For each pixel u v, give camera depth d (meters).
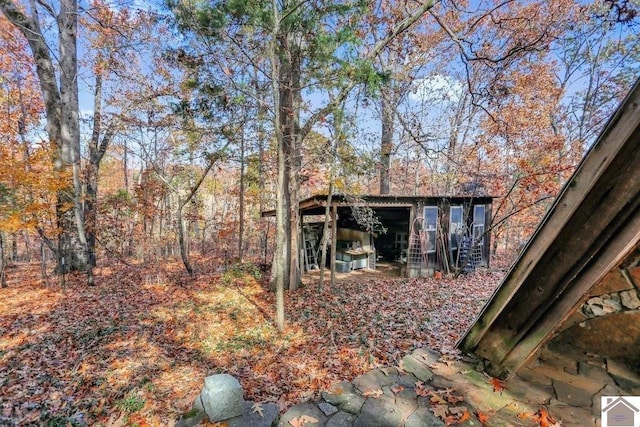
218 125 6.88
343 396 2.32
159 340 4.92
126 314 5.99
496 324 2.06
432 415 2.05
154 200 11.24
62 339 4.84
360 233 10.33
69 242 9.13
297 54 5.55
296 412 2.22
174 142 9.55
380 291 7.48
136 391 3.55
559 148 9.09
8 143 7.14
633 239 1.29
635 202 1.23
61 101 8.24
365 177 8.16
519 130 9.95
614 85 9.34
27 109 9.75
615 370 2.36
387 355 4.16
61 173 6.86
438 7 7.26
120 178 17.28
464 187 11.34
